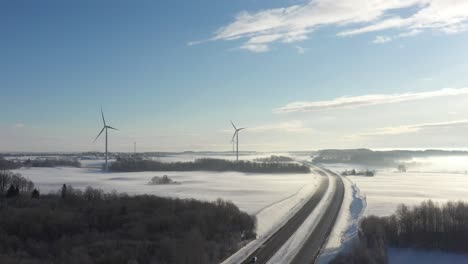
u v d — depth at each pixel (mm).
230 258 54938
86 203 89812
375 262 57594
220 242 61469
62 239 63625
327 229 76250
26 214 73750
